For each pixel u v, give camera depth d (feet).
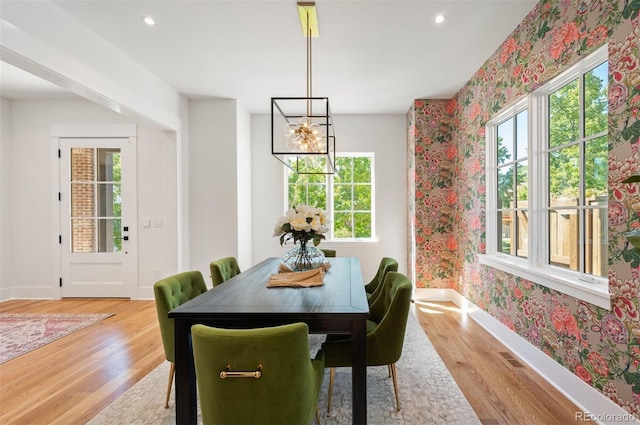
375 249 14.98
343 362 5.40
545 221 7.55
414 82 11.38
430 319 10.75
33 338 9.17
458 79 11.15
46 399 6.25
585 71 6.20
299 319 4.64
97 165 13.24
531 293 7.48
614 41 5.17
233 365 3.57
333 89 11.97
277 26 7.90
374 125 14.99
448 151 13.02
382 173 15.01
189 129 13.16
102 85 8.48
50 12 6.95
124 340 9.05
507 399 6.15
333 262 9.29
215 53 9.28
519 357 7.91
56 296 13.20
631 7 4.87
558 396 6.24
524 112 8.52
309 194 15.56
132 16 7.48
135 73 9.82
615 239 5.16
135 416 5.73
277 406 3.66
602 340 5.41
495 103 9.25
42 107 13.26
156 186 12.99
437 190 13.05
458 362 7.67
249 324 4.73
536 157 7.63
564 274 6.75
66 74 7.38
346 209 15.49
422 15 7.45
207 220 13.23
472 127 10.97
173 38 8.47
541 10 7.02
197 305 4.97
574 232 6.57
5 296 13.07
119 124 13.08
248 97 12.92
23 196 13.29
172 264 12.89
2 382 6.87
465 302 11.63
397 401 5.80
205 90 12.18
